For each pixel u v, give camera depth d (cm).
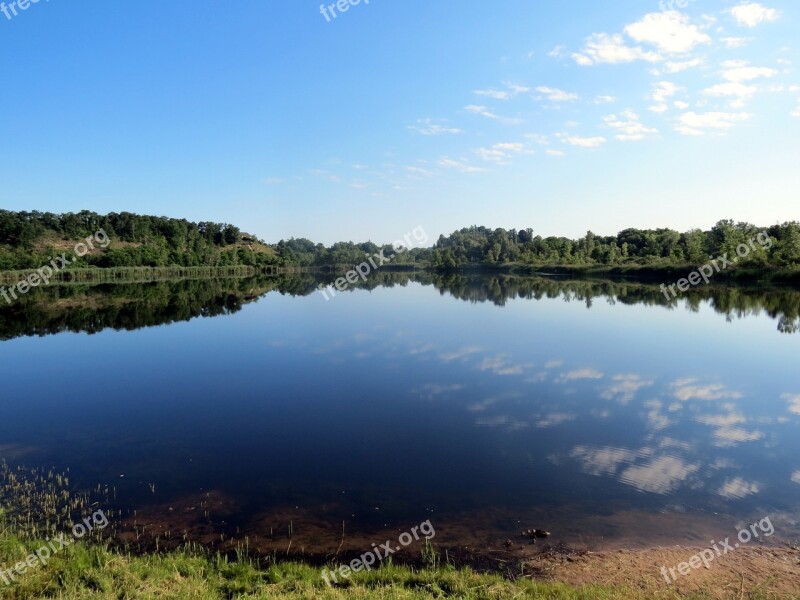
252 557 872
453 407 1767
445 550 901
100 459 1327
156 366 2452
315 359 2586
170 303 5434
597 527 984
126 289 7206
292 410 1747
